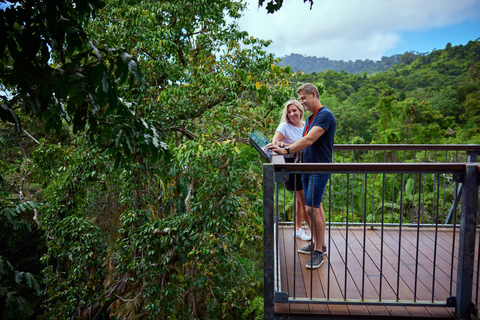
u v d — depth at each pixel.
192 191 9.99
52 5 1.84
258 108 8.58
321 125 2.95
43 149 9.88
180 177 9.66
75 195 9.74
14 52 1.78
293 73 9.26
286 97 8.59
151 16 8.77
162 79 10.02
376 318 2.46
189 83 8.98
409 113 46.44
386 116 47.12
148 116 8.43
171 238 8.28
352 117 57.34
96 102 1.95
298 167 2.43
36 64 1.81
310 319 2.51
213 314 12.29
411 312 2.49
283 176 2.46
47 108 2.10
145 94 8.77
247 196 9.33
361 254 3.45
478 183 2.30
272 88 8.69
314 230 3.16
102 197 10.95
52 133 12.27
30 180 13.16
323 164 2.41
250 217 9.09
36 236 14.75
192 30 10.48
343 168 2.40
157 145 2.29
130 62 1.92
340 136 55.31
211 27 11.12
